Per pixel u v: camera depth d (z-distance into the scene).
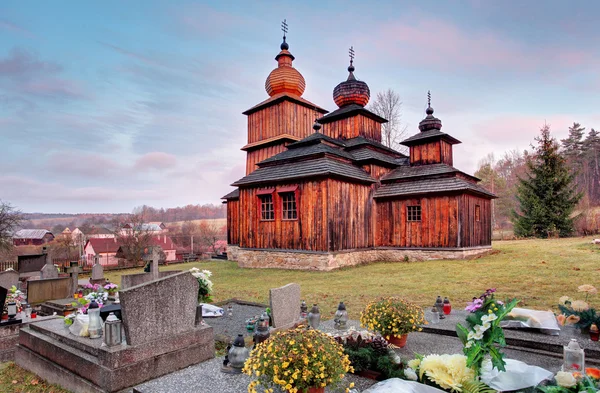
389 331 5.80
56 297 11.52
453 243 17.84
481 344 4.14
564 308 6.36
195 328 6.04
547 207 31.56
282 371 3.80
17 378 6.03
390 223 20.05
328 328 7.08
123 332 5.37
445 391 3.98
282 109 25.38
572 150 63.09
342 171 17.75
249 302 10.52
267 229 19.06
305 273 16.23
